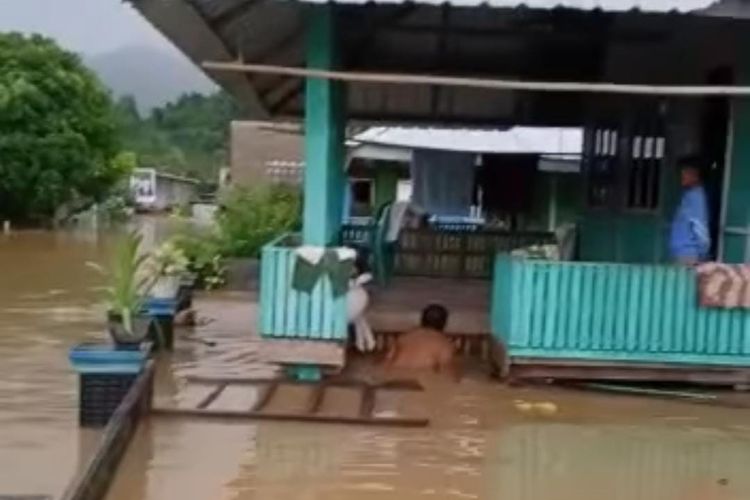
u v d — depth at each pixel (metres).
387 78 7.57
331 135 8.90
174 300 10.51
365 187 22.78
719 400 8.33
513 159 18.27
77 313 13.38
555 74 11.09
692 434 7.29
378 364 9.32
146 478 5.95
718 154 9.71
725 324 8.47
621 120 11.38
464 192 18.91
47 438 6.91
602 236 11.79
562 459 6.57
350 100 14.57
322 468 6.23
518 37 10.37
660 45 10.61
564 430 7.31
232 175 33.59
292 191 22.73
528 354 8.49
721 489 6.04
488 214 18.39
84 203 41.59
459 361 9.57
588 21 9.84
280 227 18.39
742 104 9.19
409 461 6.43
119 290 7.38
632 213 11.15
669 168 10.51
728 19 8.91
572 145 17.56
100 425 7.11
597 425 7.48
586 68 11.00
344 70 10.38
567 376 8.57
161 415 7.34
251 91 12.71
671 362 8.49
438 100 14.33
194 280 15.16
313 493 5.75
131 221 46.59
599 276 8.41
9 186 37.38
